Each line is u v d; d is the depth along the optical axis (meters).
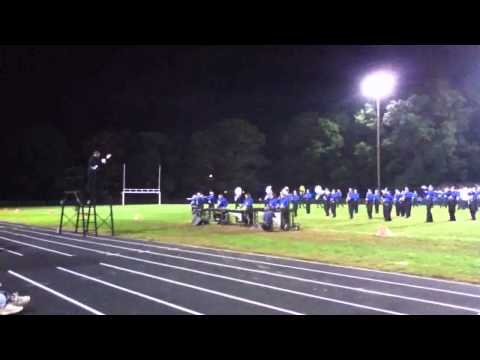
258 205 56.91
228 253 19.08
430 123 66.38
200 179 79.62
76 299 10.95
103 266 15.83
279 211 27.25
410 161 68.00
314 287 12.36
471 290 12.00
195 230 28.33
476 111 70.75
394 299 11.01
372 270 15.02
